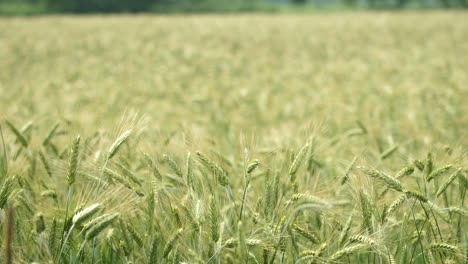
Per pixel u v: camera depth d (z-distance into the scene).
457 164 3.83
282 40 31.31
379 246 3.28
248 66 19.61
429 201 3.46
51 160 4.32
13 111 7.79
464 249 3.49
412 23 42.69
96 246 3.47
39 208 3.63
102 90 12.09
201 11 84.88
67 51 25.84
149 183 3.71
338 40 30.95
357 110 9.19
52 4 81.06
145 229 3.56
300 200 3.17
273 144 5.68
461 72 14.99
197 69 18.78
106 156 3.69
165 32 36.59
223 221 3.54
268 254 3.30
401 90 12.15
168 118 8.98
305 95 11.79
